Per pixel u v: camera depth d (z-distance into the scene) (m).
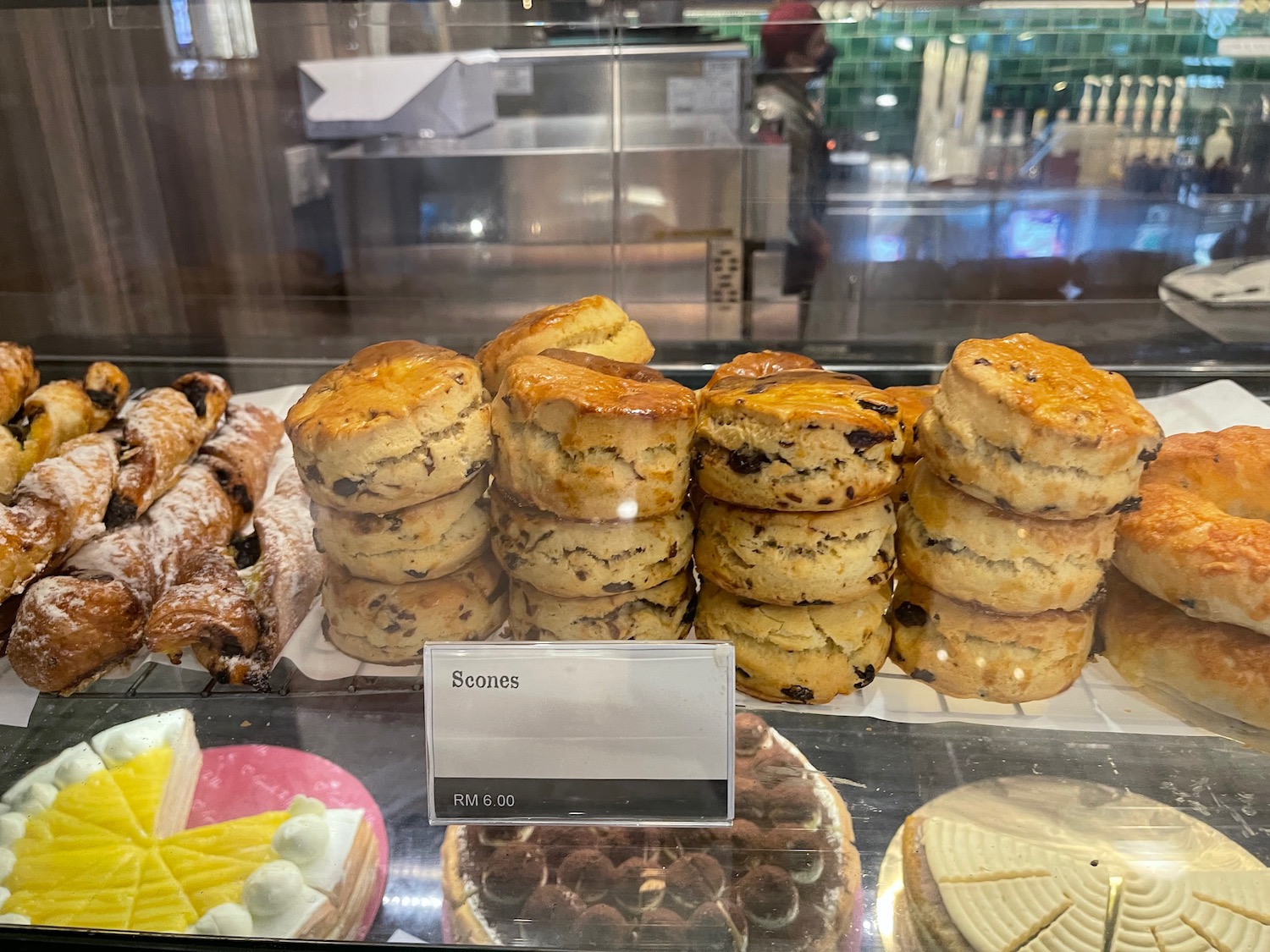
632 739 0.28
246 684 0.34
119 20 0.55
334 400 0.33
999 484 0.30
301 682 0.34
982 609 0.32
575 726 0.28
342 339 0.57
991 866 0.28
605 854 0.29
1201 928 0.27
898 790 0.30
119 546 0.38
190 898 0.28
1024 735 0.32
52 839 0.30
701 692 0.28
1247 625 0.30
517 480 0.31
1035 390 0.30
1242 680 0.30
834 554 0.31
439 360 0.34
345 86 0.65
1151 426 0.29
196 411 0.47
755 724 0.33
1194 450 0.35
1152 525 0.31
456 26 0.64
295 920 0.28
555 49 0.65
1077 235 0.66
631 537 0.31
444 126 0.68
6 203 0.53
